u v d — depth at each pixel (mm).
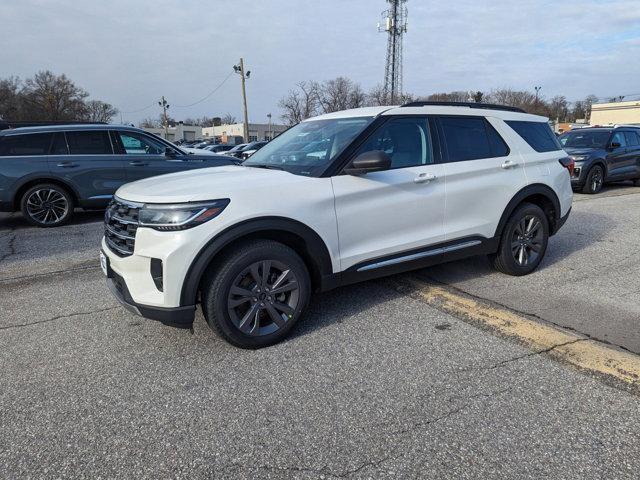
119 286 3377
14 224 8641
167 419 2594
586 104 89938
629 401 2678
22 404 2762
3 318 4074
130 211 3160
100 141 8461
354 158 3654
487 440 2373
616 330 3586
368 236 3715
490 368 3064
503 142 4609
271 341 3389
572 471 2150
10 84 73438
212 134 102375
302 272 3416
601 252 5875
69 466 2242
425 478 2125
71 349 3449
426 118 4145
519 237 4781
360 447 2340
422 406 2666
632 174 12516
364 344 3428
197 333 3650
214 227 3031
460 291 4477
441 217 4113
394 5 56906
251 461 2258
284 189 3332
